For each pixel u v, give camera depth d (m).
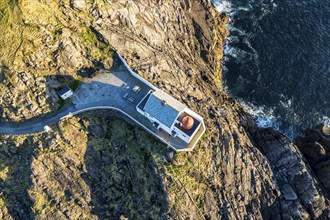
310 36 79.19
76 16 54.88
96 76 54.94
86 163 50.56
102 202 49.94
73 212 48.78
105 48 55.56
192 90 60.69
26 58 51.00
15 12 51.44
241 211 53.84
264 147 63.75
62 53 52.84
